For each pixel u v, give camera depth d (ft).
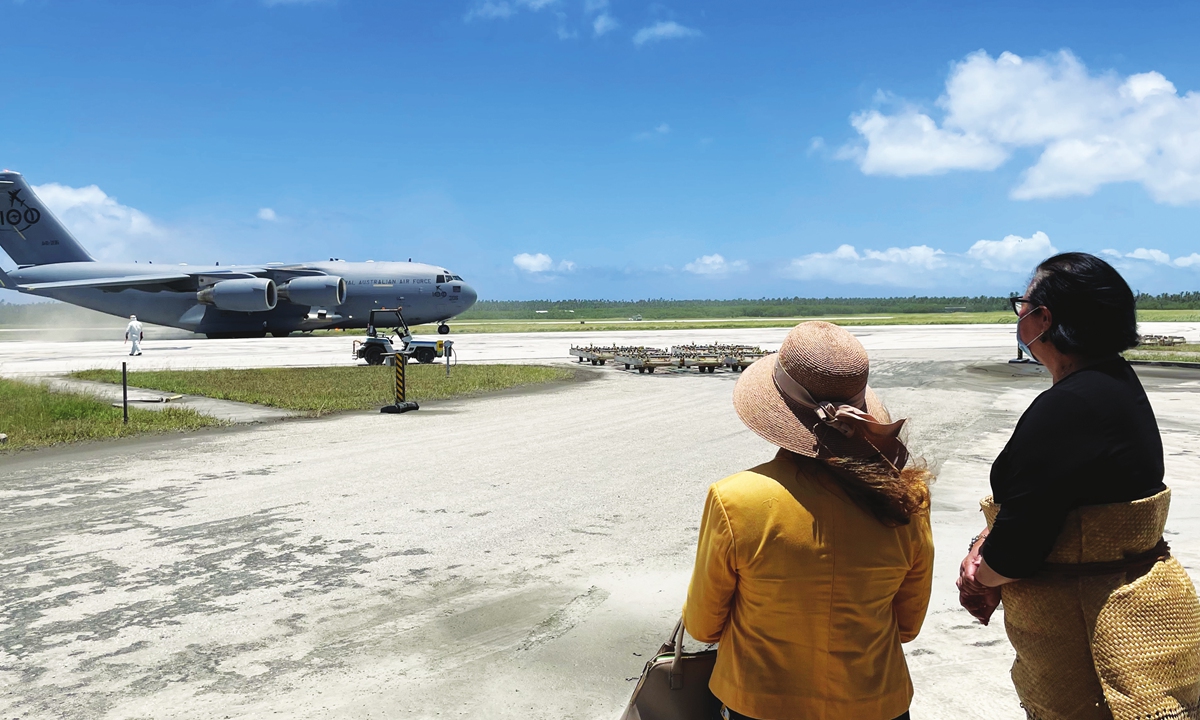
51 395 61.00
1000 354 119.14
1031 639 7.48
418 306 173.88
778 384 7.16
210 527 26.27
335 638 17.06
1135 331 7.34
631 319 433.48
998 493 7.52
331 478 34.06
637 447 41.70
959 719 13.20
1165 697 6.74
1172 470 33.99
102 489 32.24
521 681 14.88
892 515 6.69
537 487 32.04
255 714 13.69
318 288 160.04
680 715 7.72
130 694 14.49
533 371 92.12
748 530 6.79
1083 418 6.88
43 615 18.52
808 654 6.87
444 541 24.44
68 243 180.04
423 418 54.24
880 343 150.51
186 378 82.94
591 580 20.76
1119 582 6.97
